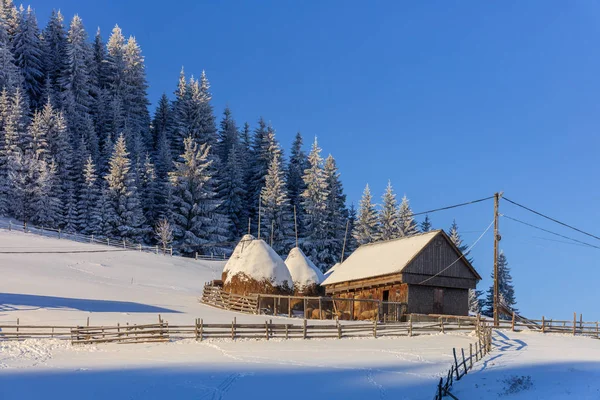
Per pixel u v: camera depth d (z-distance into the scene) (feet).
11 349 84.12
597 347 114.01
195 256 281.95
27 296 128.88
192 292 182.60
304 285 170.60
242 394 60.03
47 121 295.07
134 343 93.97
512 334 126.41
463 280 154.61
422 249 150.10
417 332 118.11
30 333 94.63
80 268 189.57
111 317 113.60
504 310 144.36
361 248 181.47
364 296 161.58
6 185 270.26
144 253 245.45
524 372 77.82
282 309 148.56
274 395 60.34
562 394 64.80
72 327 93.56
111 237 272.92
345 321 132.77
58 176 286.66
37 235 237.04
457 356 90.02
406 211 300.61
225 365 75.15
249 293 145.38
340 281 166.20
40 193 265.13
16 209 265.34
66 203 285.84
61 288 146.20
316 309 149.28
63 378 65.00
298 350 90.94
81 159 301.84
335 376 70.33
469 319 129.90
